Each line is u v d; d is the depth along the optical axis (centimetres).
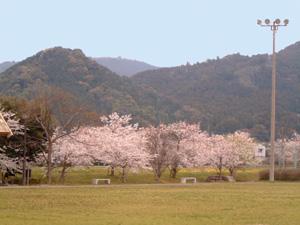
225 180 8231
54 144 7388
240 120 17125
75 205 3731
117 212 3356
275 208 3647
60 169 8844
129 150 8000
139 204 3838
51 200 4038
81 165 7981
